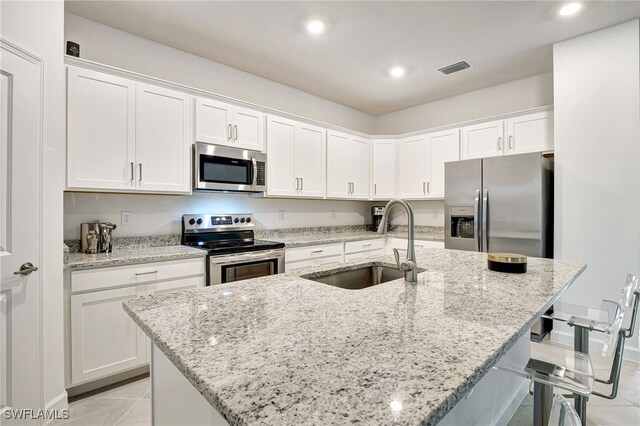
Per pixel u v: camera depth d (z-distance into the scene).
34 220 1.67
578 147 2.68
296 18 2.47
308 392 0.55
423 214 4.36
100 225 2.41
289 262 3.13
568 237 2.72
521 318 0.94
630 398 1.96
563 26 2.56
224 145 2.89
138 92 2.42
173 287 2.34
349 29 2.62
